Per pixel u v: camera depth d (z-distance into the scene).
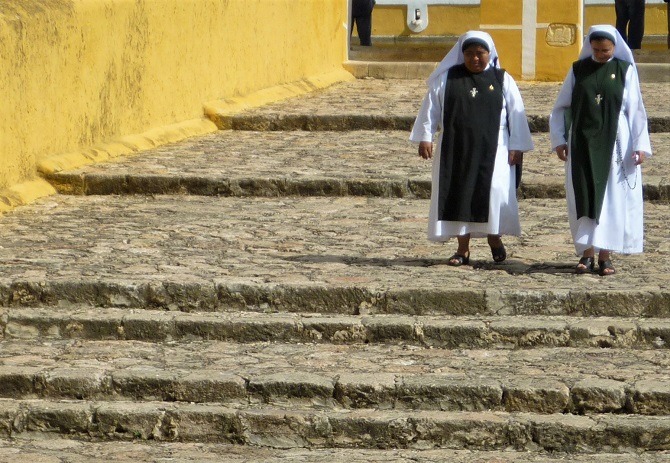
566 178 14.94
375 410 12.20
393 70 31.48
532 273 15.02
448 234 15.33
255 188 19.92
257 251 16.17
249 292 14.21
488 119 15.08
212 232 17.34
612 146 14.55
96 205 19.22
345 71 31.66
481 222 15.16
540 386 12.15
